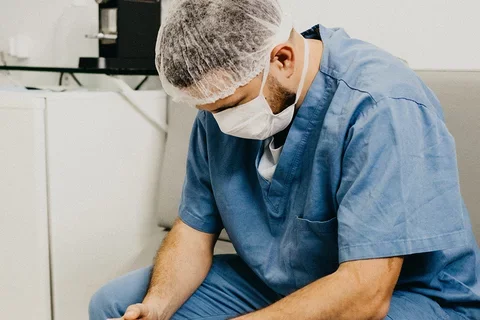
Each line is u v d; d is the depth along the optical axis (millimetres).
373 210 849
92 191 1494
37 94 1339
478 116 1206
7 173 1354
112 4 1688
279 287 1099
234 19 896
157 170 1705
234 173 1134
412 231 845
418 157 871
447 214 878
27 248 1376
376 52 1016
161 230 1714
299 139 1017
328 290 845
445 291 1023
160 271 1161
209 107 960
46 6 2023
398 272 857
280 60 940
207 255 1223
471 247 1046
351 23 1504
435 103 1011
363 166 876
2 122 1332
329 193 974
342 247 867
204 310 1192
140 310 1010
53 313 1436
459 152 1224
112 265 1596
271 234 1108
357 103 915
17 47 2078
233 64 893
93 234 1517
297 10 1574
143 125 1628
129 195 1621
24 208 1357
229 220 1146
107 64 1620
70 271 1458
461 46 1370
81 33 1909
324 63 1006
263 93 942
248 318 880
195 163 1219
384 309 844
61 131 1379
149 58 1717
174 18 927
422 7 1398
